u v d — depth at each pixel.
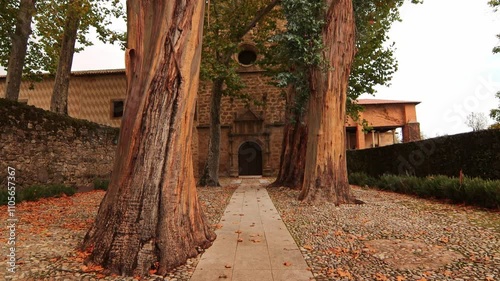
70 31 12.97
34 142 9.56
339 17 8.12
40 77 16.53
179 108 3.91
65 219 6.24
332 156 8.06
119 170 3.81
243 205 8.37
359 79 13.55
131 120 3.82
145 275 3.29
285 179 12.64
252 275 3.33
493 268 3.35
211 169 14.18
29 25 11.58
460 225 5.31
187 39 3.96
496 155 8.03
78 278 3.18
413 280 3.12
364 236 4.78
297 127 12.29
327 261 3.74
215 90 14.49
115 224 3.57
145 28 3.96
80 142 12.04
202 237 4.34
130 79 4.01
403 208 7.18
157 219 3.60
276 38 8.28
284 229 5.46
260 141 20.92
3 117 8.44
